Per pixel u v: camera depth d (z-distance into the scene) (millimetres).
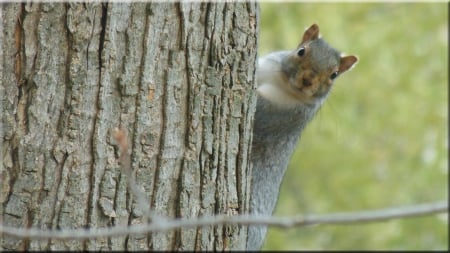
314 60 11961
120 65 7379
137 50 7430
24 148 7219
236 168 8094
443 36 21562
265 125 11836
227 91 7953
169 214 7559
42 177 7211
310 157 21375
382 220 5227
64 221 7191
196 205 7699
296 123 12109
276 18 20922
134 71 7414
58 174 7227
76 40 7281
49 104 7258
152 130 7469
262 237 11484
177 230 7562
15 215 7180
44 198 7203
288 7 21047
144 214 7371
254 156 11742
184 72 7641
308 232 20531
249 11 8148
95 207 7254
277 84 12055
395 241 19219
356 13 21359
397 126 21250
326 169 21359
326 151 21359
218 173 7871
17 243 7145
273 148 11930
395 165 20953
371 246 19641
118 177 7320
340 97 21188
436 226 19062
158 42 7508
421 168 20656
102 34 7344
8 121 7246
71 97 7266
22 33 7297
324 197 21125
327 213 20797
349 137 21297
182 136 7633
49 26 7289
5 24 7297
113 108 7352
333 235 20234
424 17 21578
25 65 7277
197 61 7711
